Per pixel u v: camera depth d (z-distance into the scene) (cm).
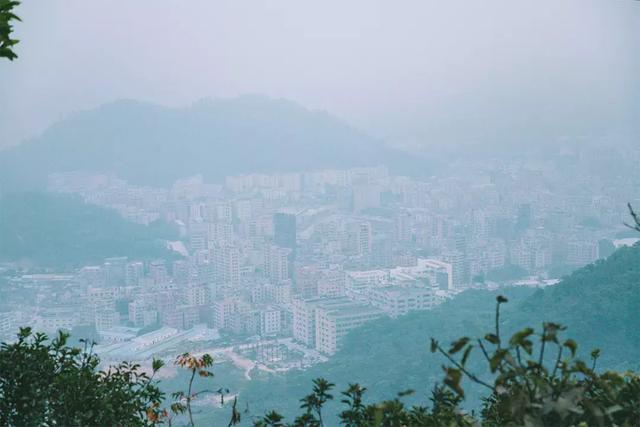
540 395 82
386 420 119
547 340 82
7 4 120
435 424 109
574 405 79
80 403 149
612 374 92
